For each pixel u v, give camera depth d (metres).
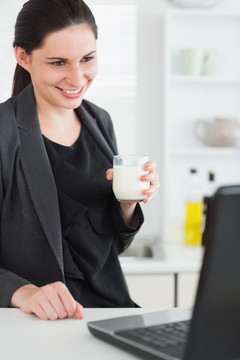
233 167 3.62
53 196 1.78
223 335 0.94
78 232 1.86
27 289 1.53
